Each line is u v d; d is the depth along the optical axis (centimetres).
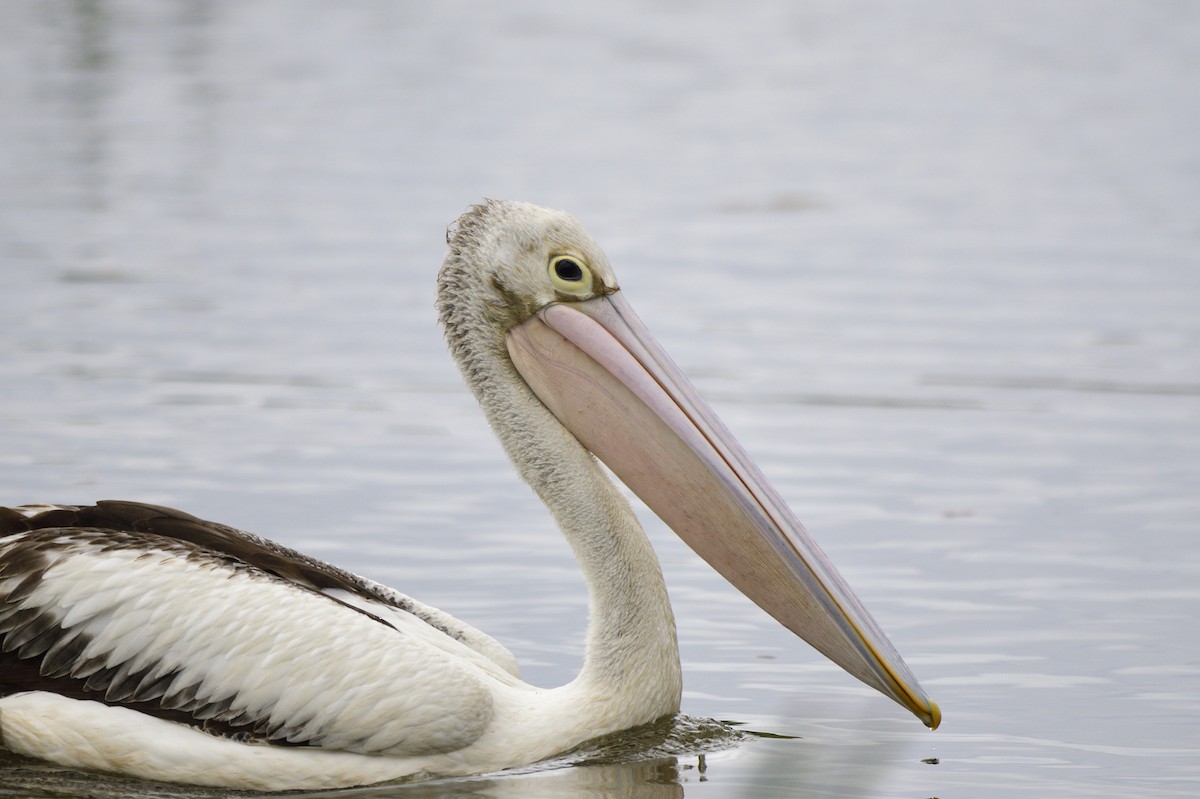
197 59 4478
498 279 1038
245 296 2259
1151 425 1766
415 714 930
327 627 938
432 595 1272
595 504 1012
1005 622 1235
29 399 1770
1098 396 1872
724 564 1002
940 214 2942
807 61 4841
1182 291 2353
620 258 2588
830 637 975
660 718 1007
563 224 1038
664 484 1012
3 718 937
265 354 1983
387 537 1402
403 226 2720
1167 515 1483
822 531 1448
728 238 2739
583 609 1252
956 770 970
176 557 952
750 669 1153
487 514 1470
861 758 989
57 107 3728
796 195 3103
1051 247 2664
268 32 5025
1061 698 1092
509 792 928
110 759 927
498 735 960
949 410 1830
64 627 930
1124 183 3192
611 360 1023
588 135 3691
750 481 1000
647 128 3788
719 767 970
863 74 4628
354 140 3519
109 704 936
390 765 940
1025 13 5788
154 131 3516
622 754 983
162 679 931
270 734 930
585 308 1038
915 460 1655
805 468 1630
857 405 1841
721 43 5159
